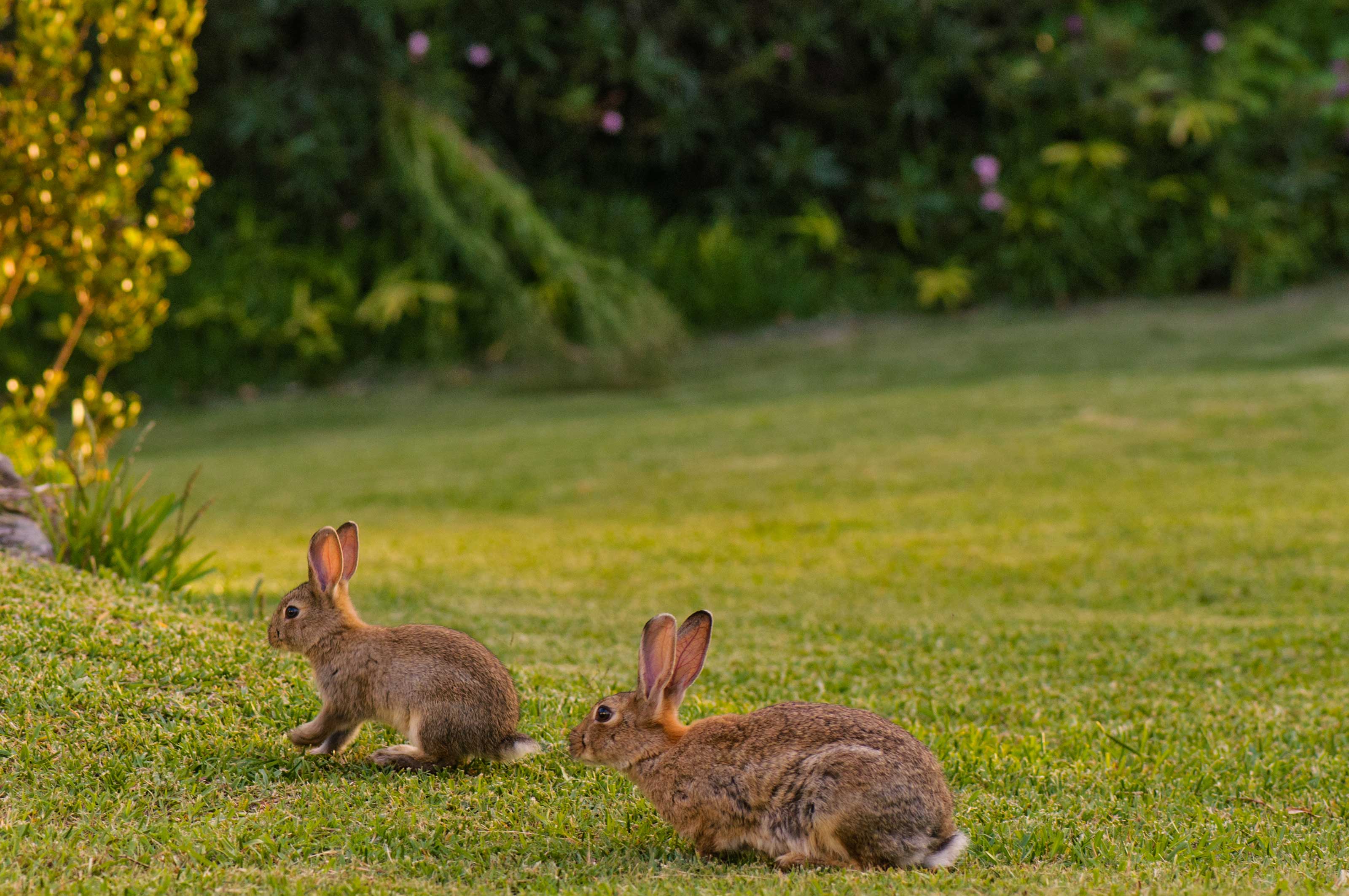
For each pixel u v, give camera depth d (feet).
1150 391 77.41
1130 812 23.68
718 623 40.86
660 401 90.12
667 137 113.19
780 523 56.24
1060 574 46.73
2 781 21.65
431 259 106.11
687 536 54.65
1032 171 110.83
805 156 114.01
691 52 118.52
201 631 28.89
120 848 19.72
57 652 26.16
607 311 98.07
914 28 114.21
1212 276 108.68
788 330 107.96
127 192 42.06
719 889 18.69
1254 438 65.82
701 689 32.04
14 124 40.70
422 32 110.42
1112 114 110.32
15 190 41.01
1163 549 49.06
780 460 68.28
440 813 21.71
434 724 23.34
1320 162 108.88
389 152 108.47
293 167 108.17
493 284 101.86
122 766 22.39
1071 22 114.32
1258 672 34.81
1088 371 85.56
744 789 20.21
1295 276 106.93
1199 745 28.68
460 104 109.81
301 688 26.61
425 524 58.70
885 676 34.50
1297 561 46.55
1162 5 119.85
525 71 115.34
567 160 118.11
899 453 67.87
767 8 117.08
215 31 108.88
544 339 98.48
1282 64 115.44
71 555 35.17
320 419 93.15
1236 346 89.20
